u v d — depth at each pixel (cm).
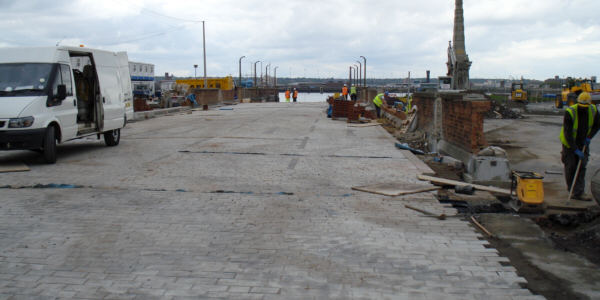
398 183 837
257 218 626
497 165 861
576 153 707
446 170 988
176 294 400
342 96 3884
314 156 1155
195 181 858
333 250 507
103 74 1274
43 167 995
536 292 407
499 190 775
